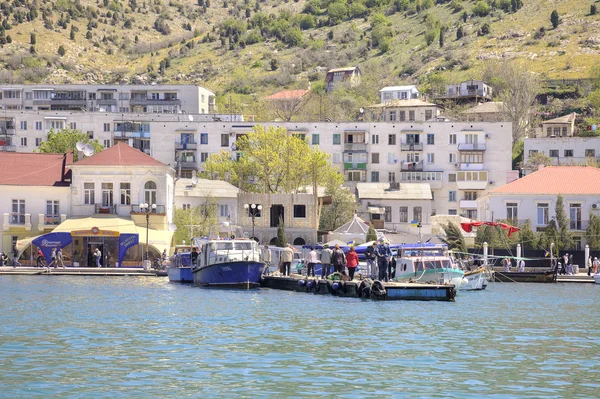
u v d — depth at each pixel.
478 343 53.78
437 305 77.94
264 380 42.00
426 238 169.75
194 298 82.94
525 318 68.06
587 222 150.38
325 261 92.94
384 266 86.38
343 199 176.50
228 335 56.28
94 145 194.75
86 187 143.25
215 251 97.81
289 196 163.25
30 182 144.12
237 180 180.25
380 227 188.00
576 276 124.75
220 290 94.19
